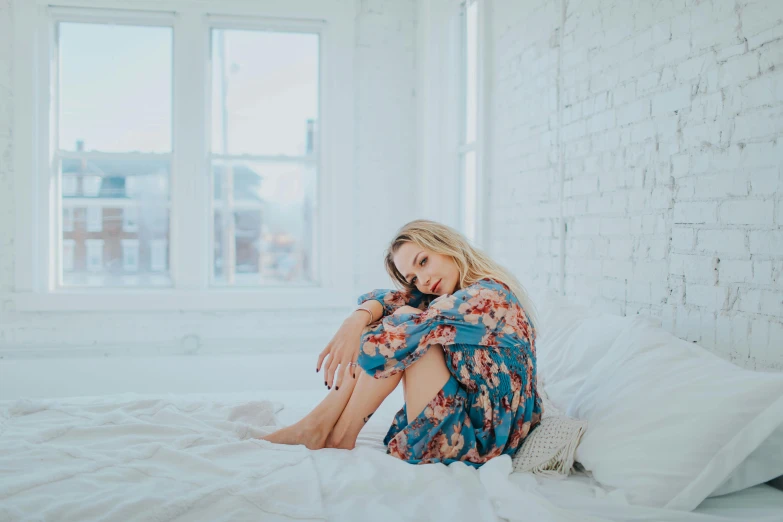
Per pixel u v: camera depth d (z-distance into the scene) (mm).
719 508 1398
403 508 1365
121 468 1444
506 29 3363
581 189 2604
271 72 4492
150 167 4340
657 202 2109
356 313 1834
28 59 4035
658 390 1570
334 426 1805
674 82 2021
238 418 2006
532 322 1932
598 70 2479
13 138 4031
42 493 1327
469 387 1719
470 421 1722
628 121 2277
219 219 4457
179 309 4238
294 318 4406
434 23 4352
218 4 4266
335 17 4441
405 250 1892
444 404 1691
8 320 4047
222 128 4441
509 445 1745
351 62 4473
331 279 4516
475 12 4020
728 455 1367
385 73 4570
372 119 4562
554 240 2836
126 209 4320
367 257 4562
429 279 1882
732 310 1765
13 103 4023
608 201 2404
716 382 1486
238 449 1631
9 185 4031
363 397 1750
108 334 4164
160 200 4355
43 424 1771
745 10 1715
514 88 3270
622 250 2311
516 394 1748
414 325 1664
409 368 1725
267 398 2500
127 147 4316
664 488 1392
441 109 4383
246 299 4316
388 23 4570
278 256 4559
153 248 4355
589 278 2545
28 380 3691
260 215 4516
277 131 4520
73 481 1377
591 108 2529
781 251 1595
